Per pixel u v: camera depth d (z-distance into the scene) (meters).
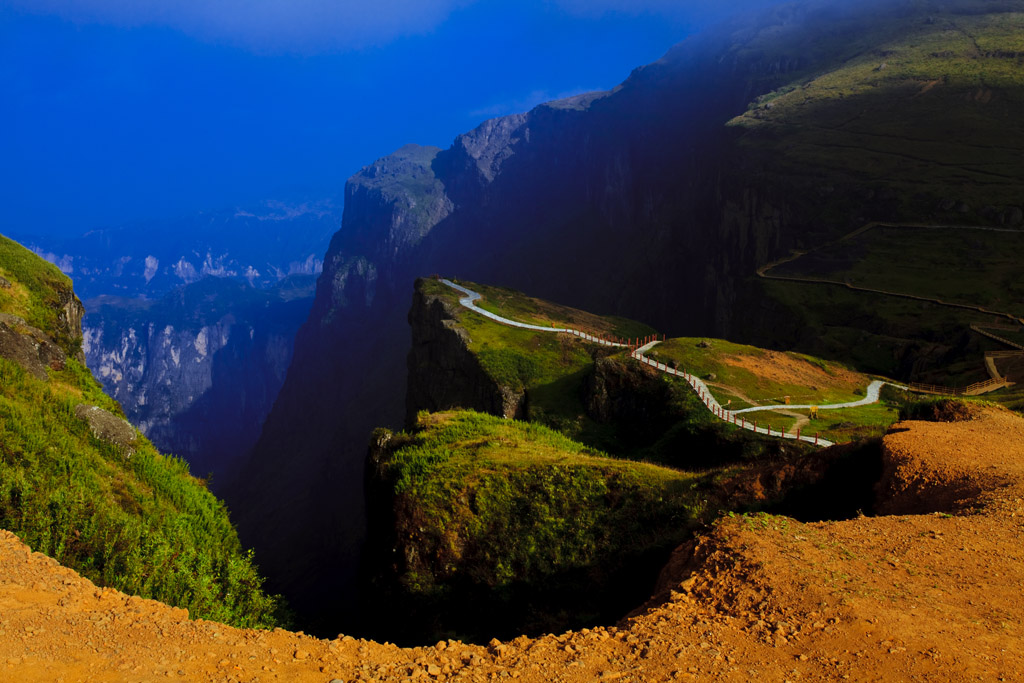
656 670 8.30
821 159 141.25
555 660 8.67
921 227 119.94
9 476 16.59
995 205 117.50
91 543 15.70
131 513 19.36
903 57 180.12
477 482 26.61
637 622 9.84
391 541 26.78
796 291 113.00
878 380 67.12
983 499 14.60
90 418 23.72
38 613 9.20
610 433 57.97
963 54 169.62
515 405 67.38
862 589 10.34
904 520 13.66
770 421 48.16
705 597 10.58
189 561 17.20
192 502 23.33
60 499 16.30
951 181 126.06
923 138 139.75
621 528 23.27
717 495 22.08
